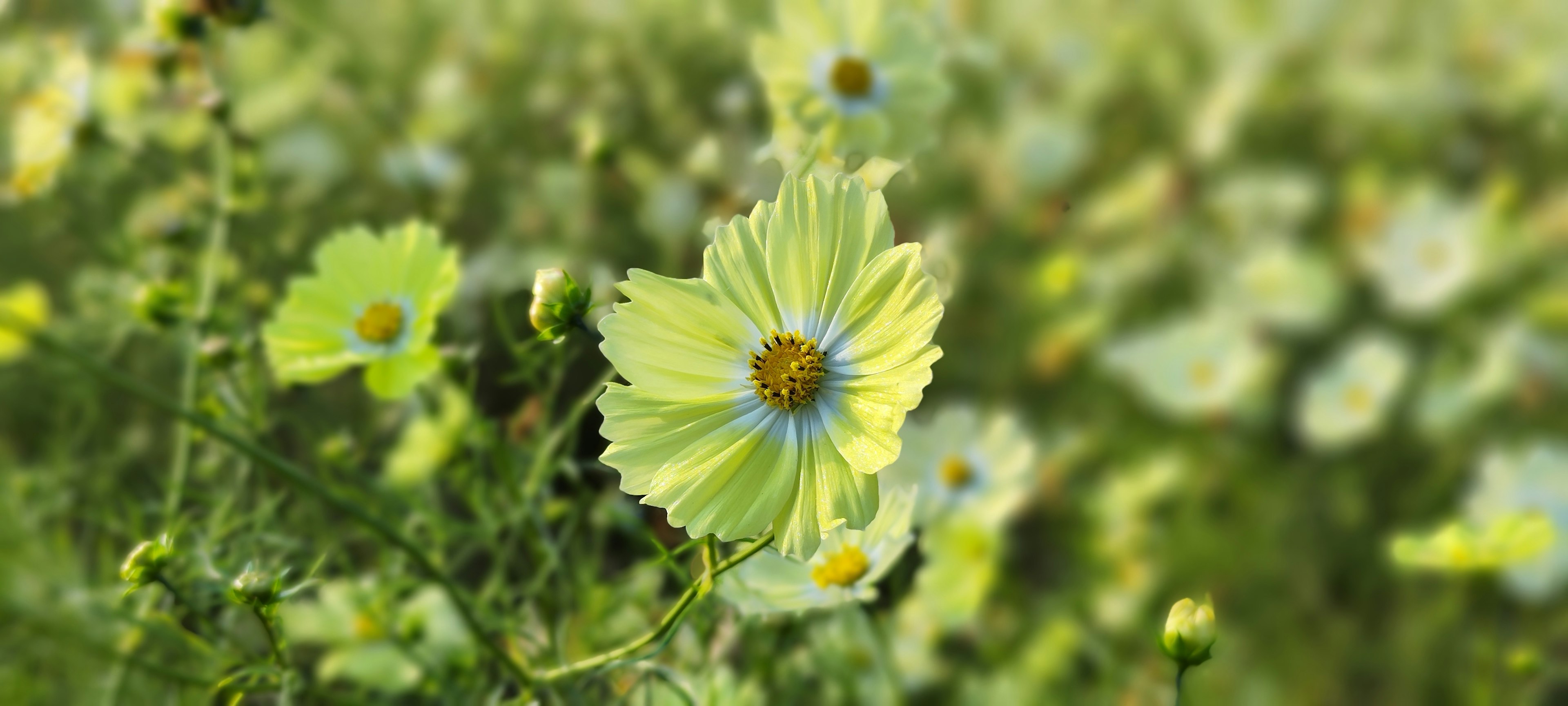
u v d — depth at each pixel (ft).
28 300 2.11
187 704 1.88
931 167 2.65
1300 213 2.83
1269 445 2.60
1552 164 2.97
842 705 2.02
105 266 2.46
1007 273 2.68
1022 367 2.67
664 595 2.10
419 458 1.94
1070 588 2.37
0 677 1.91
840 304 1.34
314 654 2.08
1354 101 3.00
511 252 2.41
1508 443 2.50
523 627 1.83
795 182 1.35
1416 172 2.99
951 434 2.26
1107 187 2.89
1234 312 2.74
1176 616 1.43
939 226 2.52
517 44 3.07
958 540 2.14
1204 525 2.44
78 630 1.75
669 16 3.09
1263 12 3.23
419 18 3.16
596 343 1.40
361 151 2.66
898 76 1.89
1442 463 2.51
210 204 2.40
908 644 2.06
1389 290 2.74
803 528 1.31
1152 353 2.64
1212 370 2.62
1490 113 3.02
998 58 2.94
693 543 1.40
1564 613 2.17
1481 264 2.64
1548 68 3.02
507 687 1.93
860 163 1.73
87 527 2.13
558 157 2.81
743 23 3.11
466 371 1.85
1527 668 2.01
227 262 2.13
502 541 2.25
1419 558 1.95
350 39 3.08
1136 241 2.79
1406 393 2.57
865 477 1.30
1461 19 3.19
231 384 1.93
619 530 2.17
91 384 2.15
